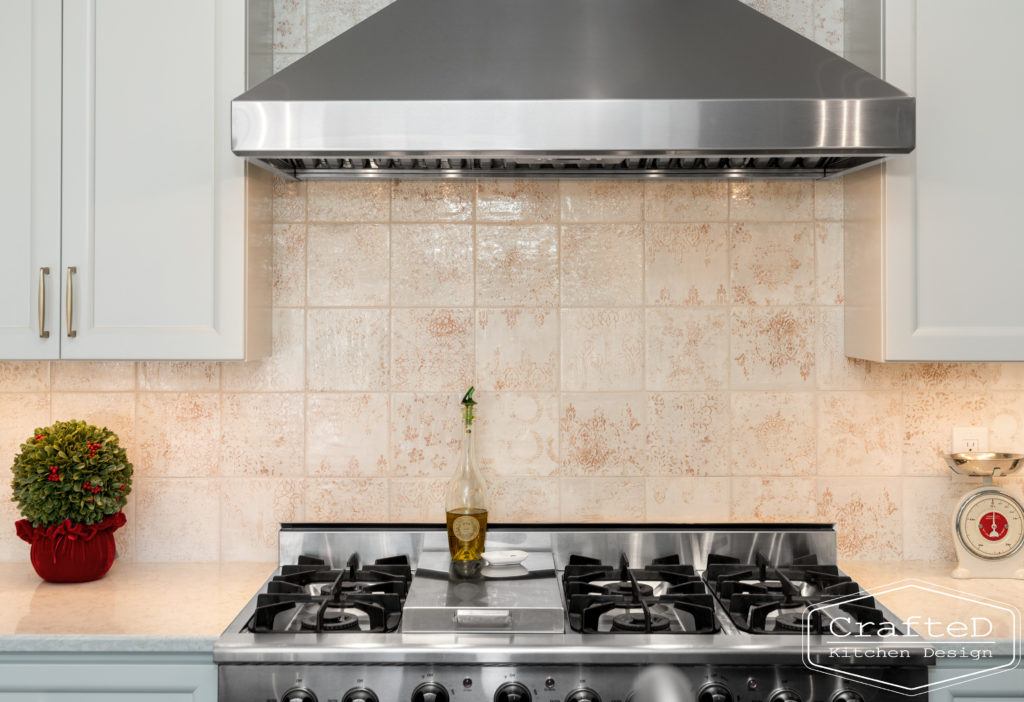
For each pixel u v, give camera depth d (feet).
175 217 6.43
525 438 7.48
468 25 6.13
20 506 6.75
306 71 5.84
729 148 5.52
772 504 7.47
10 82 6.39
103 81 6.40
